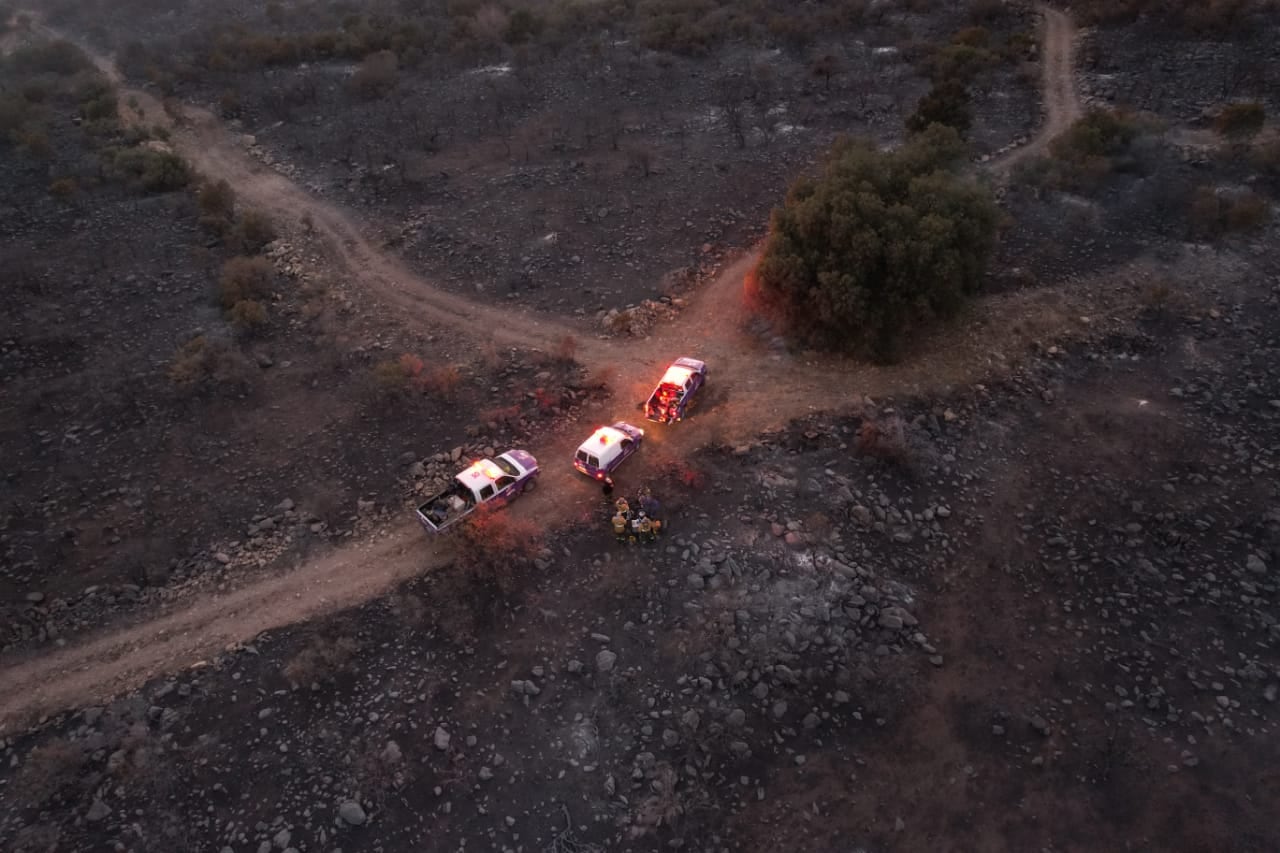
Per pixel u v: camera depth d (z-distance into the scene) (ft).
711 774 73.41
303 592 89.92
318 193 177.47
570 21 261.24
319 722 77.00
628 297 135.54
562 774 73.31
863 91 200.95
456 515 94.68
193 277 147.33
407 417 113.09
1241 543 92.58
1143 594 88.33
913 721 77.56
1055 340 121.70
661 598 86.17
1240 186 148.36
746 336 124.57
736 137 183.01
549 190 167.73
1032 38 220.23
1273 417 107.55
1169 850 68.39
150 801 71.56
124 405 117.70
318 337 131.23
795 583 87.10
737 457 102.83
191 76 242.78
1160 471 102.12
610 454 99.19
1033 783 73.10
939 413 110.01
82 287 144.66
